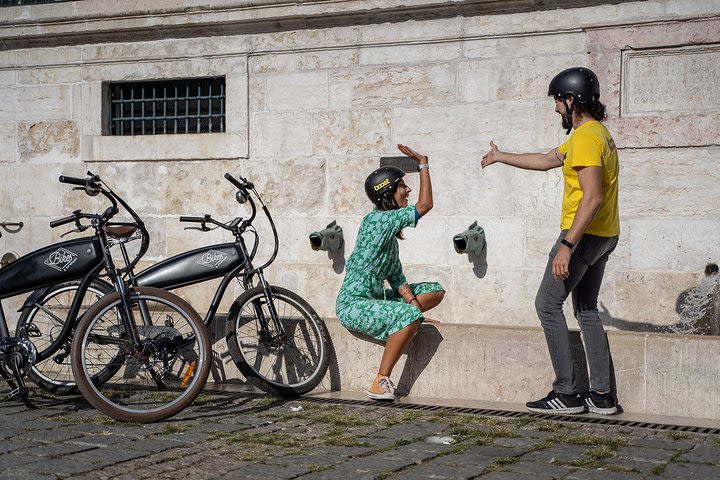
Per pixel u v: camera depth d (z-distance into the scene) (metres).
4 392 5.78
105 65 9.02
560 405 5.12
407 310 5.48
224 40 8.61
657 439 4.52
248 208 8.58
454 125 7.86
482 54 7.75
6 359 5.20
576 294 5.24
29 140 9.29
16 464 3.94
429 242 7.97
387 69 8.07
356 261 5.77
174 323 5.62
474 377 5.55
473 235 7.65
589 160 4.82
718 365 5.04
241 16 8.39
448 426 4.79
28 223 9.30
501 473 3.84
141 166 8.92
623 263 7.41
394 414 5.11
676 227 7.25
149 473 3.83
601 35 7.36
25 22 9.06
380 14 8.01
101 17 8.82
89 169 9.08
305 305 5.94
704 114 7.12
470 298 7.85
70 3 8.94
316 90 8.32
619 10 7.32
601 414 5.13
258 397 5.62
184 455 4.15
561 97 5.07
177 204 8.81
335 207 8.28
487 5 7.64
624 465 3.98
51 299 6.07
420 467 3.93
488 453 4.19
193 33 8.70
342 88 8.23
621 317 7.43
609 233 5.03
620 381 5.25
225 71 8.61
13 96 9.32
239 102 8.57
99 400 4.86
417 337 5.68
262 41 8.48
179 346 5.25
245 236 8.62
